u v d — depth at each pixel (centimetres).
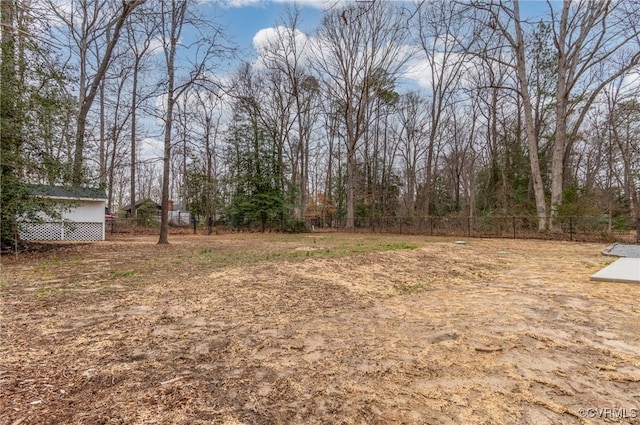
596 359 220
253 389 184
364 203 2491
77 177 895
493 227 1468
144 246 1005
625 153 1552
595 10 1236
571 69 1321
